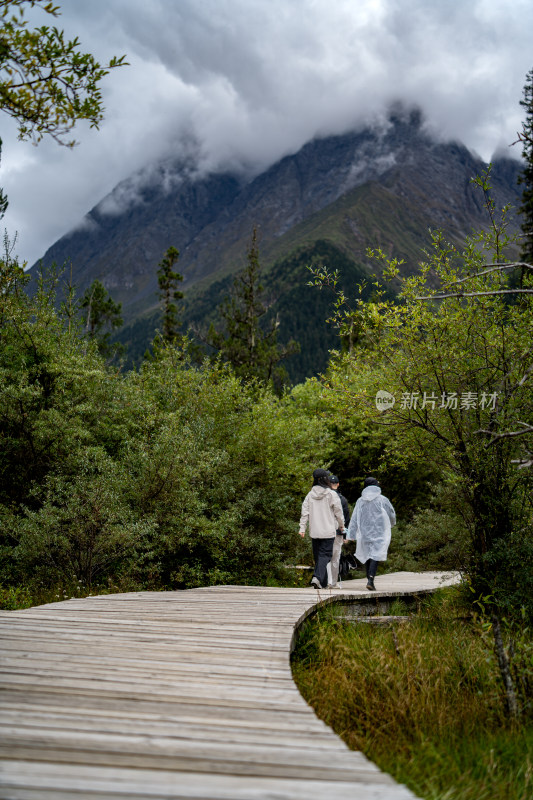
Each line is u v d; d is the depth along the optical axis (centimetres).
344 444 1833
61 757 258
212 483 1159
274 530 1221
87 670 404
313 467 1398
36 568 955
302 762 263
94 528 954
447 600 932
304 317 14788
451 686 521
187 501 1051
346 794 230
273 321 2708
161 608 657
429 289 815
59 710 323
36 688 361
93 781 235
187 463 1077
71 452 1148
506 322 812
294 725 312
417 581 1179
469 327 811
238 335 2623
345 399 898
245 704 345
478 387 845
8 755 258
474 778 355
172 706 338
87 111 440
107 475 1025
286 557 1253
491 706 488
